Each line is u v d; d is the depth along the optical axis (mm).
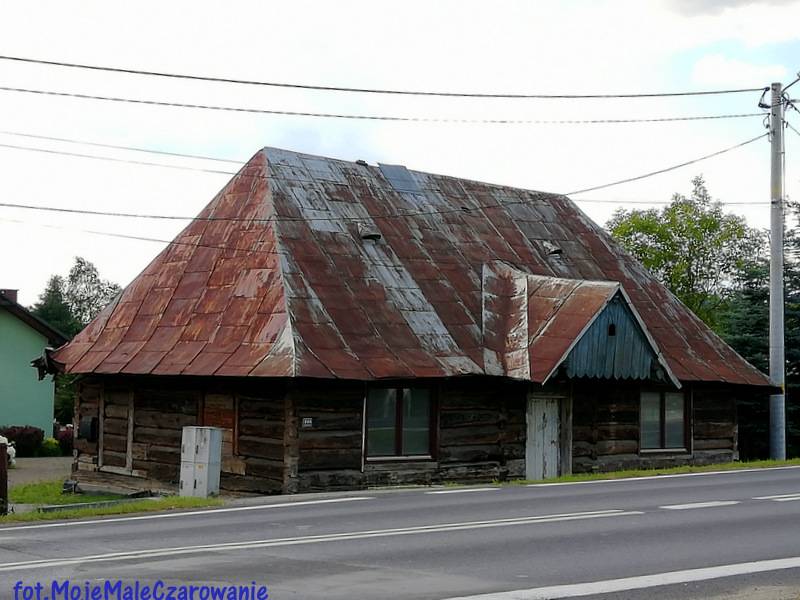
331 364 21125
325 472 21438
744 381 28719
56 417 56344
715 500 15656
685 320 30672
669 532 12141
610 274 30578
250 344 21750
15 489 26734
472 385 24172
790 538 11664
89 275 88188
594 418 26734
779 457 28047
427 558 10398
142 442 24688
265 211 24750
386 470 22422
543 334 24906
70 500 23766
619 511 14250
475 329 25047
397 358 22469
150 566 9953
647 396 28000
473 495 17125
